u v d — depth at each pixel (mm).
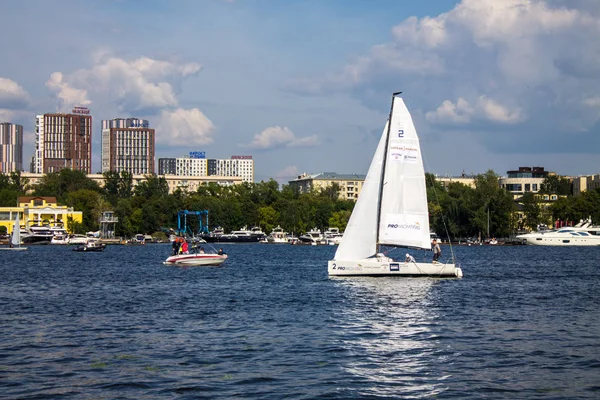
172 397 27938
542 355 35125
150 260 121875
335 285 65812
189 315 48062
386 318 46344
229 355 34906
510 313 48969
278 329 42156
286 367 32531
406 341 38469
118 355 34938
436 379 30703
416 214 68062
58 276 83750
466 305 52844
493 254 149625
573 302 55594
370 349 36344
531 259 126500
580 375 31359
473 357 34656
